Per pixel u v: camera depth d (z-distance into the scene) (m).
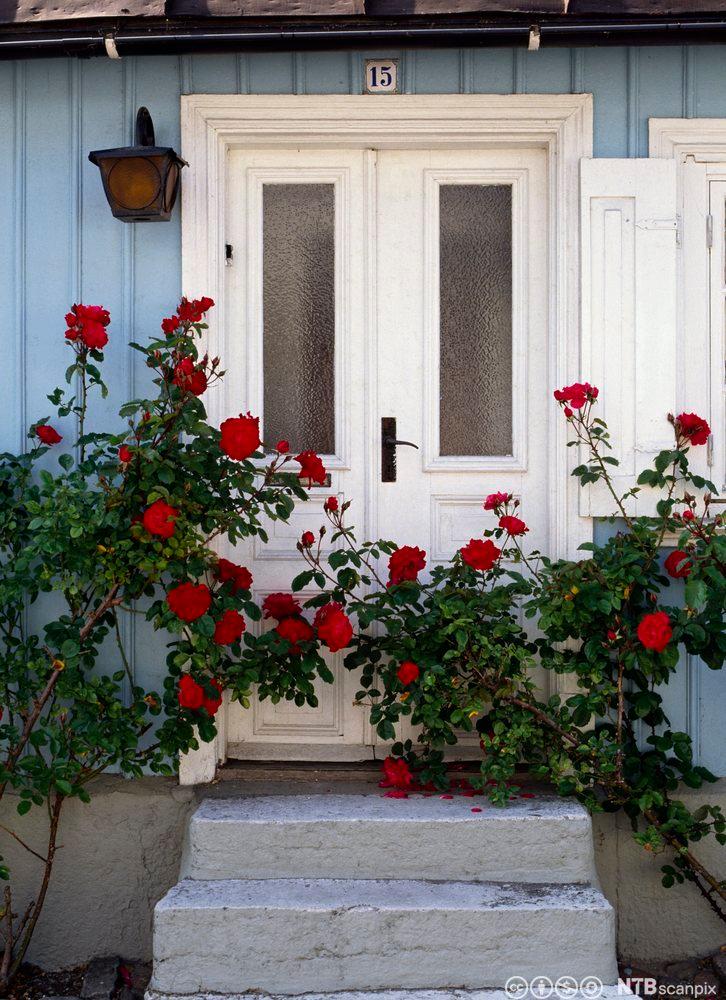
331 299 3.82
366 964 2.98
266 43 3.30
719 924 3.59
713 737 3.64
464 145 3.73
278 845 3.19
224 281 3.73
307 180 3.79
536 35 3.24
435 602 3.40
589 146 3.63
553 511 3.68
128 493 3.15
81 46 3.32
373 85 3.63
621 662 3.35
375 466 3.80
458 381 3.84
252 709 3.76
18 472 3.53
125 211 3.45
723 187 3.69
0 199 3.67
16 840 3.57
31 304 3.67
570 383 3.64
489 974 2.98
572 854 3.17
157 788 3.58
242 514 3.70
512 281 3.80
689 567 3.25
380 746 3.76
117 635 3.49
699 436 3.44
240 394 3.80
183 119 3.63
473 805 3.33
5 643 3.63
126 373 3.66
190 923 2.97
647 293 3.59
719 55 3.63
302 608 3.50
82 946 3.58
